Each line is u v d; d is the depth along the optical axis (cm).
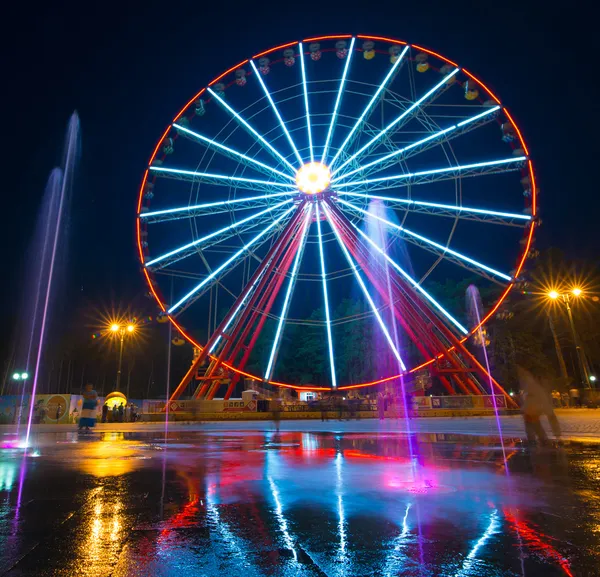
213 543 428
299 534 452
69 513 537
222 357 3516
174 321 3359
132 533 459
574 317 5422
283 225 3497
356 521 493
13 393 5978
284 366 6912
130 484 712
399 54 3478
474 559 382
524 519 493
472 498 591
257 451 1184
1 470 866
